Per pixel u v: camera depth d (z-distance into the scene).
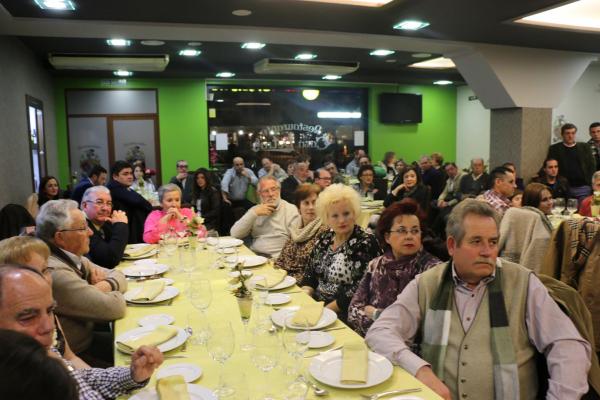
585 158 6.30
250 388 1.43
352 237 2.61
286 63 7.91
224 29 5.21
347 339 1.82
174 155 9.76
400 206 2.15
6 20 4.66
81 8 4.40
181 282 2.75
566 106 9.27
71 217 2.28
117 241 3.13
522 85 6.54
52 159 8.28
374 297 2.20
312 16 4.85
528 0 4.37
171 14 4.68
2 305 1.27
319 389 1.43
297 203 3.25
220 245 3.69
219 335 1.48
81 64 7.15
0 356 0.65
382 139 11.36
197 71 8.50
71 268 2.24
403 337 1.78
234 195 8.48
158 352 1.50
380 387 1.46
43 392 0.65
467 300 1.70
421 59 8.13
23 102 6.04
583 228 2.71
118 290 2.46
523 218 3.33
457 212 1.71
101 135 9.33
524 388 1.64
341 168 11.13
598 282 2.66
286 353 1.64
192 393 1.37
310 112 10.82
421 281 1.80
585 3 4.97
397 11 4.70
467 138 11.61
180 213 4.05
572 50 6.68
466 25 5.27
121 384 1.48
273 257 3.73
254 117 10.45
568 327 1.62
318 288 2.71
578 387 1.51
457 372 1.64
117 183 4.50
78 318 2.11
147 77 9.11
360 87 11.08
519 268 1.72
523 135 6.61
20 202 5.54
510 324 1.65
